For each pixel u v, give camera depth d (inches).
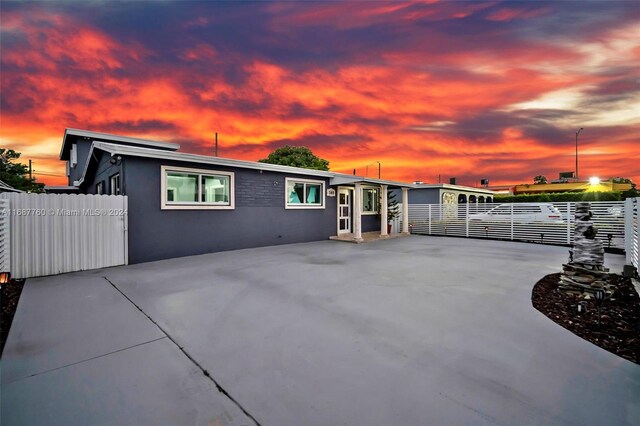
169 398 81.8
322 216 489.7
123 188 282.8
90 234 256.8
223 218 358.6
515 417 73.4
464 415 74.1
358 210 463.8
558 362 100.4
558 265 272.7
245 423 71.9
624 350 108.3
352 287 196.7
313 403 79.0
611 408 77.0
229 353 107.7
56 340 118.5
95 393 84.1
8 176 783.1
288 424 71.2
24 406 78.3
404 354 106.3
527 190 1000.2
